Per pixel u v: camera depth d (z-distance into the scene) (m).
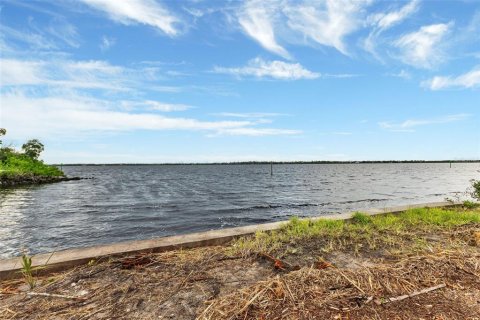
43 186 38.94
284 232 5.01
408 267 3.34
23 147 52.62
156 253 3.84
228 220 15.86
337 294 2.68
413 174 78.94
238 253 3.88
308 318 2.30
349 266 3.47
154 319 2.30
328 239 4.59
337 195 27.98
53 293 2.74
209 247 4.24
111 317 2.33
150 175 84.75
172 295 2.69
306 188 36.66
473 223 5.52
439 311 2.43
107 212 18.52
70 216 17.09
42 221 15.55
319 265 3.43
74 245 10.99
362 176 69.38
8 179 38.69
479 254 3.74
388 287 2.82
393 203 21.73
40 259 3.42
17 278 3.14
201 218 16.44
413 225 5.47
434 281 2.99
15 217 16.69
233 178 65.88
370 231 4.95
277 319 2.29
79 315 2.35
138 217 16.73
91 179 60.97
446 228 5.20
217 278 3.08
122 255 3.71
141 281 2.99
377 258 3.75
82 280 3.02
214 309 2.40
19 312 2.41
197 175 84.06
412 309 2.46
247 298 2.58
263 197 26.84
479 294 2.72
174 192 32.41
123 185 43.75
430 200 22.91
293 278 3.00
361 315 2.36
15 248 10.55
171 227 14.15
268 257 3.67
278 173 94.62
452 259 3.58
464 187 35.12
